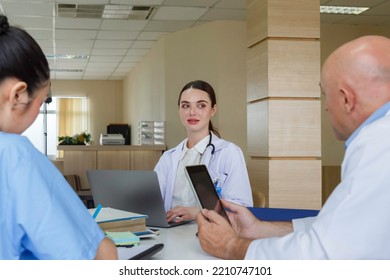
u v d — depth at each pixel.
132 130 11.74
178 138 7.69
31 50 0.87
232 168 2.22
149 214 1.83
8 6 6.18
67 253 0.83
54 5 6.14
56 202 0.84
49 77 0.91
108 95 13.58
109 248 0.92
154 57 8.71
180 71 7.63
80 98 13.52
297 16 3.91
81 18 6.84
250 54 4.26
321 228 0.97
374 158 0.96
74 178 6.88
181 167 2.29
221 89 7.00
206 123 2.32
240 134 7.04
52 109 13.53
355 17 7.07
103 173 1.91
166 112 7.83
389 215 0.92
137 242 1.41
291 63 3.89
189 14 6.66
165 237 1.63
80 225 0.87
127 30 7.62
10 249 0.81
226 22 7.02
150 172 1.77
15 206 0.81
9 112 0.87
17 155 0.83
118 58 10.12
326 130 7.33
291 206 3.83
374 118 1.08
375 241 0.92
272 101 3.85
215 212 1.39
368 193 0.93
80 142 8.23
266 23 3.88
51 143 13.58
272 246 1.09
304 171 3.87
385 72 1.09
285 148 3.85
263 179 3.94
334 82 1.15
